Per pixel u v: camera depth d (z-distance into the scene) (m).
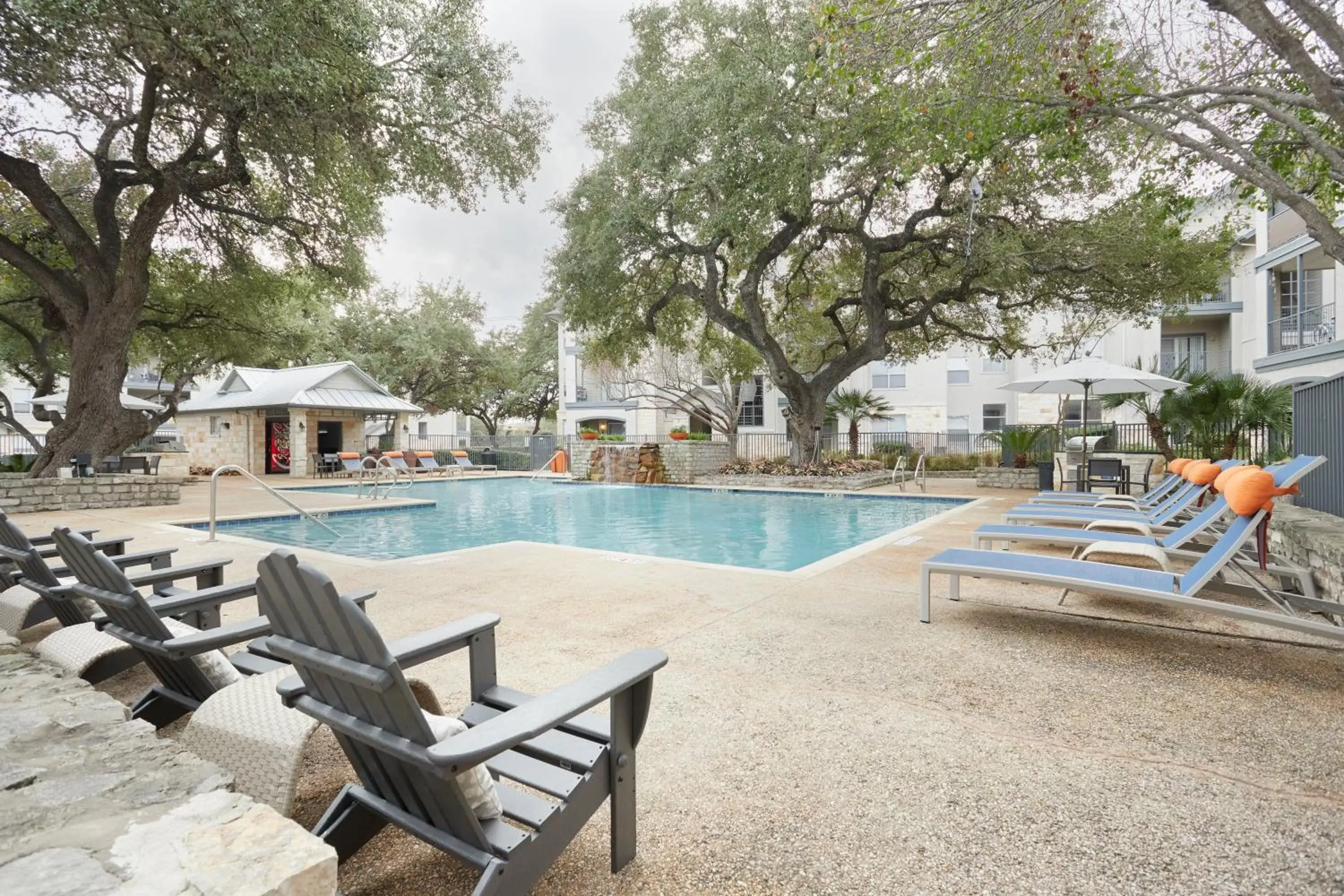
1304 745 2.56
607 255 15.87
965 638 3.95
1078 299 16.27
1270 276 15.91
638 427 31.00
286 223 14.34
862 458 22.89
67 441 13.07
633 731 1.85
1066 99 5.76
